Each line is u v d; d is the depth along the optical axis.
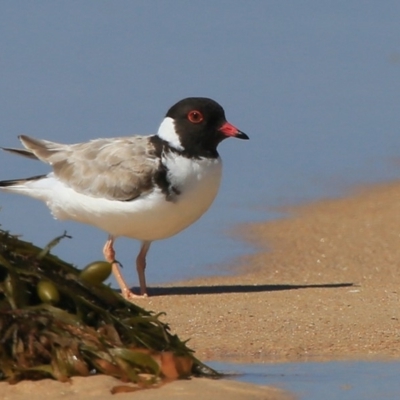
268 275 15.56
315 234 17.78
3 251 9.48
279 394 9.24
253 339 11.50
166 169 14.48
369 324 12.08
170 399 8.69
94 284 9.69
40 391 8.68
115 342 9.23
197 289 14.72
